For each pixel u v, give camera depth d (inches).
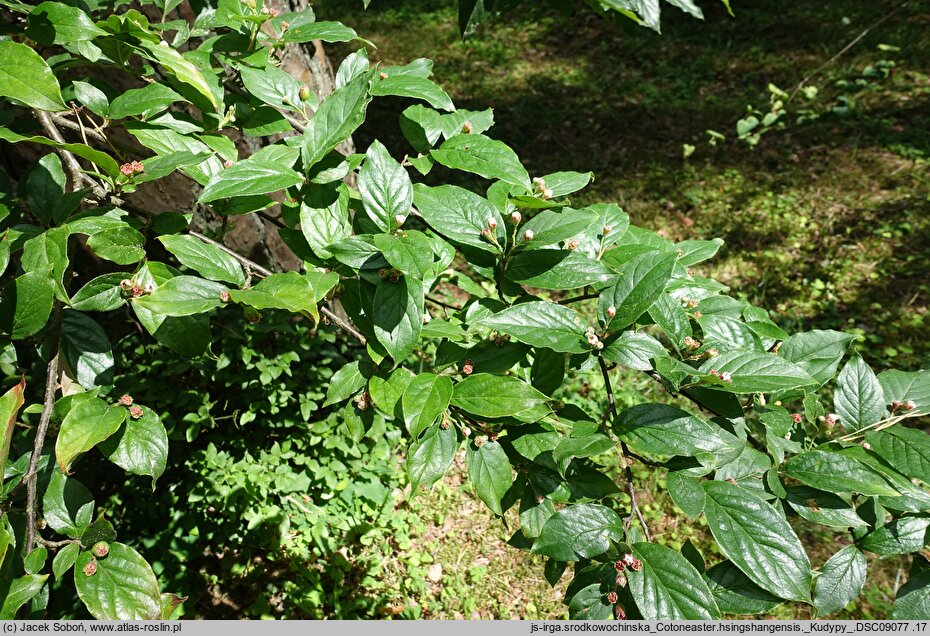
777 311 178.9
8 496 43.3
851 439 51.1
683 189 225.8
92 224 44.2
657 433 43.1
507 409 43.5
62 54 57.4
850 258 194.4
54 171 48.1
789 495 46.7
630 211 214.7
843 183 222.2
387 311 44.1
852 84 261.9
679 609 39.0
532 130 262.8
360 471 129.3
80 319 49.7
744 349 45.4
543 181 55.4
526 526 47.7
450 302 162.1
